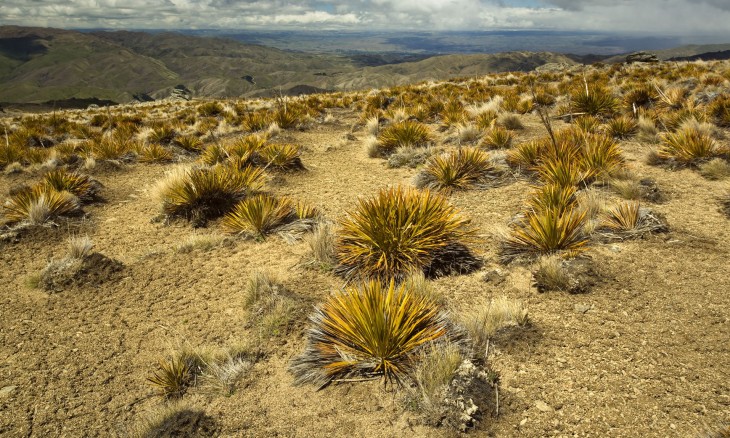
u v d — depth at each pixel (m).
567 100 15.71
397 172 10.22
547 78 25.19
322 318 4.43
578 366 3.76
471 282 5.32
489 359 3.96
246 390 4.00
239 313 5.20
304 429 3.52
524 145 8.94
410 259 5.30
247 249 6.83
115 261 6.51
